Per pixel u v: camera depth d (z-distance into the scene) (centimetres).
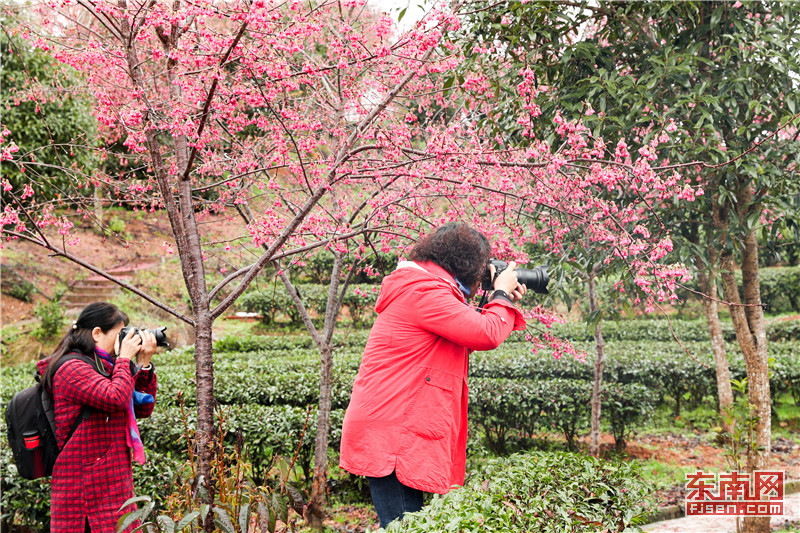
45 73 873
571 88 360
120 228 1356
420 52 279
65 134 948
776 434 671
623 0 340
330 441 490
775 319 1138
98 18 289
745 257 384
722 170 335
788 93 327
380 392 208
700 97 315
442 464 205
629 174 299
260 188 386
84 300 1138
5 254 1203
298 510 253
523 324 221
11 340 1009
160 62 343
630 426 621
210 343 291
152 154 288
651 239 353
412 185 344
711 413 722
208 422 284
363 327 1206
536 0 317
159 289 1177
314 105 398
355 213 376
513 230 371
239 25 260
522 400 590
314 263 1262
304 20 268
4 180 292
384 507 209
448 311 202
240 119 357
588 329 397
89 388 262
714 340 595
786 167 383
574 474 232
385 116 360
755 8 359
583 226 382
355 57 296
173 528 198
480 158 296
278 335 1181
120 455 279
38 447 267
